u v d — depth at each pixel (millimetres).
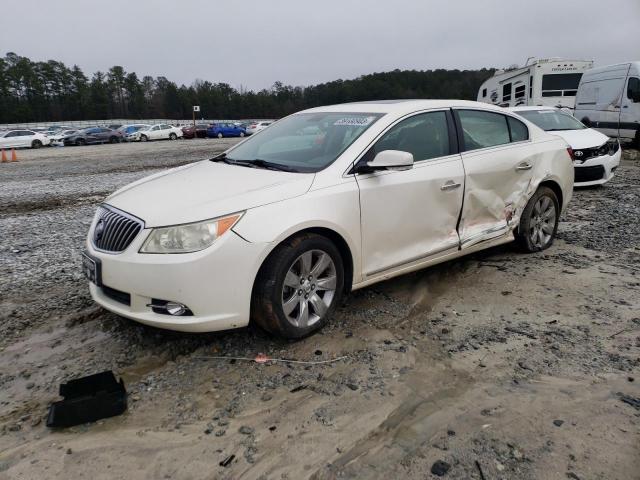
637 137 14289
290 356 3420
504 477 2312
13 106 99812
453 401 2889
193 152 25016
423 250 4207
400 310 4109
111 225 3455
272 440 2600
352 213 3666
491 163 4652
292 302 3469
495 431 2621
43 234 7090
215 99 117375
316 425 2707
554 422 2676
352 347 3521
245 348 3527
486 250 5625
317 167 3771
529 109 11016
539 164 5168
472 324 3840
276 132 4730
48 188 12352
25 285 4891
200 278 3113
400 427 2680
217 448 2551
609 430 2605
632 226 6625
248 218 3240
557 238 6113
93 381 2963
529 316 3957
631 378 3066
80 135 38812
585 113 16266
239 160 4387
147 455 2514
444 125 4473
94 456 2514
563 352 3391
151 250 3176
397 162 3637
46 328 3941
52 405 2781
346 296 4395
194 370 3275
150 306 3234
